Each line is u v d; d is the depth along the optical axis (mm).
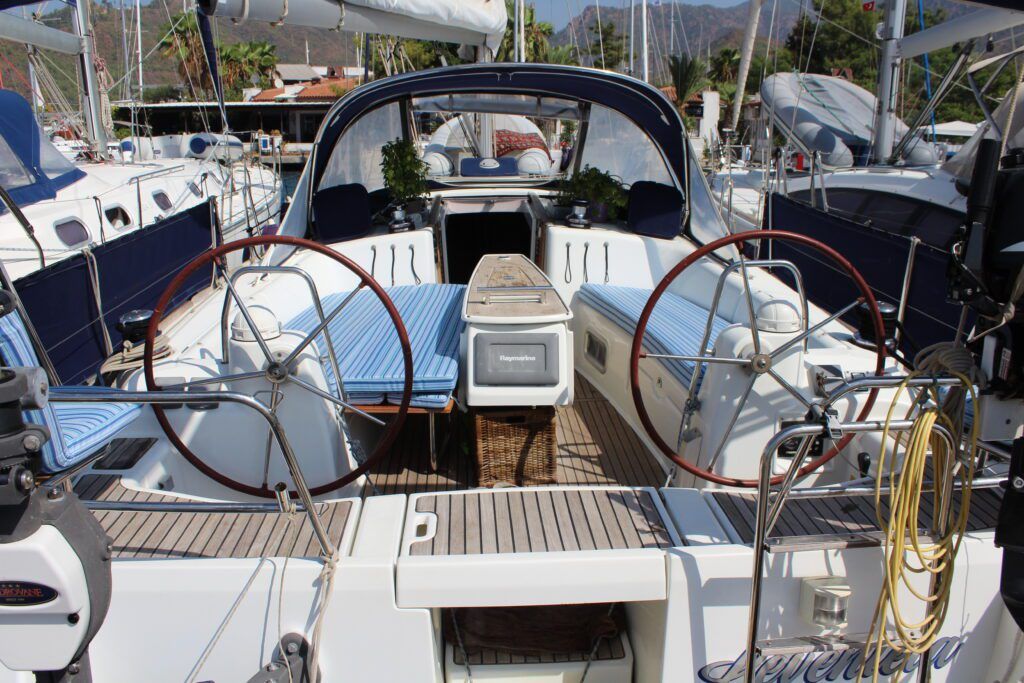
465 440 2736
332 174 4156
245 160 8945
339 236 3756
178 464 2250
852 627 1691
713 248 1932
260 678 1524
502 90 4078
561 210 4109
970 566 1689
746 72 10109
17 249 4883
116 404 1906
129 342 2535
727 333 2178
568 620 1887
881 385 1568
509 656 1827
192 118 26031
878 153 7078
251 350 2059
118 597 1569
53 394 1520
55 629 1320
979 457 1988
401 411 2025
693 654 1659
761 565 1510
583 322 3486
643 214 3801
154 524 1766
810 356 2459
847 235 5332
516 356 2250
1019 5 1611
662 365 2650
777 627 1668
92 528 1350
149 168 7711
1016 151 1478
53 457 1553
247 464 2221
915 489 1493
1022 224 1421
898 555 1495
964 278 1521
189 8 4867
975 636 1741
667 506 1852
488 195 4629
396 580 1578
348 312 3049
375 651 1608
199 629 1597
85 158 8461
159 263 5605
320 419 2150
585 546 1657
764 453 1481
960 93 16656
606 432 2951
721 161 9289
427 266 3709
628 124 4305
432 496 1886
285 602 1576
